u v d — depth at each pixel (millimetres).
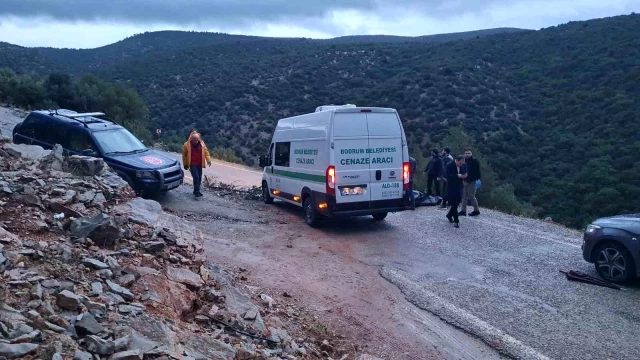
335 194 11805
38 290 4715
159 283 5895
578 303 7812
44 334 4094
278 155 14539
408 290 8359
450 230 12359
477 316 7355
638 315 7359
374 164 12133
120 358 4090
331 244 11055
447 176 12711
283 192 14148
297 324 6879
